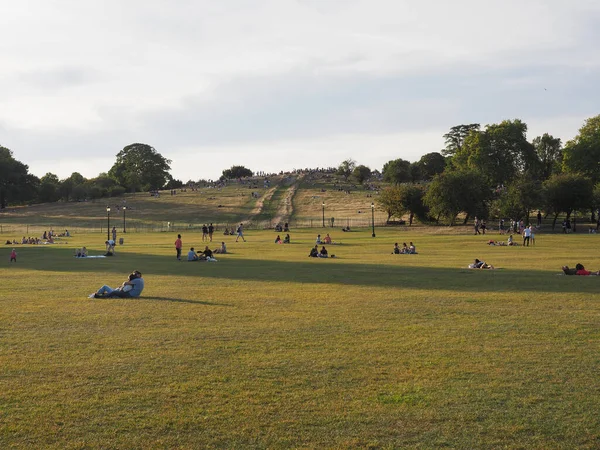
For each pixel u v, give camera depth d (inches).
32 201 7746.1
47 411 387.9
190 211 6279.5
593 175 4429.1
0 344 571.2
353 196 6973.4
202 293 946.7
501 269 1311.5
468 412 380.8
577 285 992.9
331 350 538.3
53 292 980.6
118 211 6417.3
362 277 1174.3
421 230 3863.2
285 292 949.8
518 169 4921.3
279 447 333.7
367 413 380.8
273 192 7519.7
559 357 503.2
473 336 589.6
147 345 563.8
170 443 339.0
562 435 345.7
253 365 489.4
